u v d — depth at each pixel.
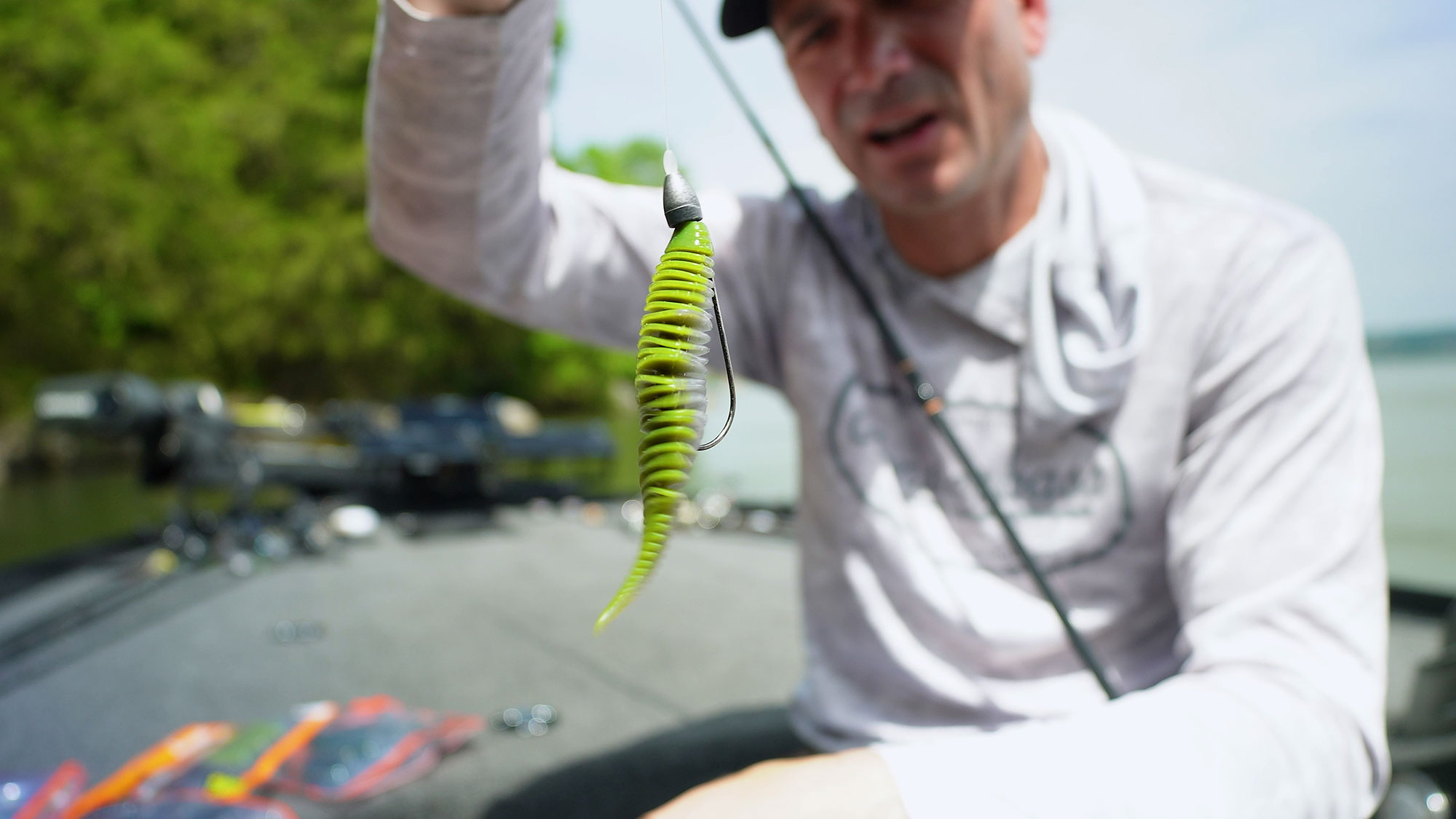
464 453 4.33
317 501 4.09
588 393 23.44
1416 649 1.90
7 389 12.82
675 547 3.48
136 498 9.85
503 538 3.71
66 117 12.77
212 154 14.09
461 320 17.39
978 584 1.03
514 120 0.92
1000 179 0.98
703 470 7.25
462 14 0.84
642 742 1.61
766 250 1.15
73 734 1.65
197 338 14.69
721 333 0.50
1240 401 0.93
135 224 13.05
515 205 0.99
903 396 1.08
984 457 1.04
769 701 1.81
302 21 15.59
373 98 0.92
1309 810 0.70
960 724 1.04
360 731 1.58
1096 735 0.69
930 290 1.05
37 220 12.10
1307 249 0.94
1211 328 0.95
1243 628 0.84
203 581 2.88
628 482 6.72
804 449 1.14
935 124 0.92
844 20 0.92
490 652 2.16
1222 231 0.96
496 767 1.51
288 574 3.00
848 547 1.08
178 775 1.42
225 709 1.76
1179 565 0.94
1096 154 1.03
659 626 2.39
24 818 1.33
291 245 14.90
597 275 1.12
